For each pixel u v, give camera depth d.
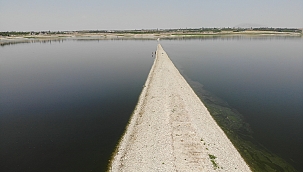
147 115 27.70
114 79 46.19
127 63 65.94
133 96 35.28
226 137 23.42
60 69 57.69
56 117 27.56
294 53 82.56
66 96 35.47
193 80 45.62
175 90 36.28
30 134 23.45
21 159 19.33
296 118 27.20
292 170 18.53
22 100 33.62
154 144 21.38
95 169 18.33
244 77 47.00
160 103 30.97
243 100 33.53
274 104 31.62
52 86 41.22
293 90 37.34
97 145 21.53
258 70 53.62
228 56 77.38
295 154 20.52
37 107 30.81
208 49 98.44
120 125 25.52
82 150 20.73
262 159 19.94
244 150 21.27
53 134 23.50
